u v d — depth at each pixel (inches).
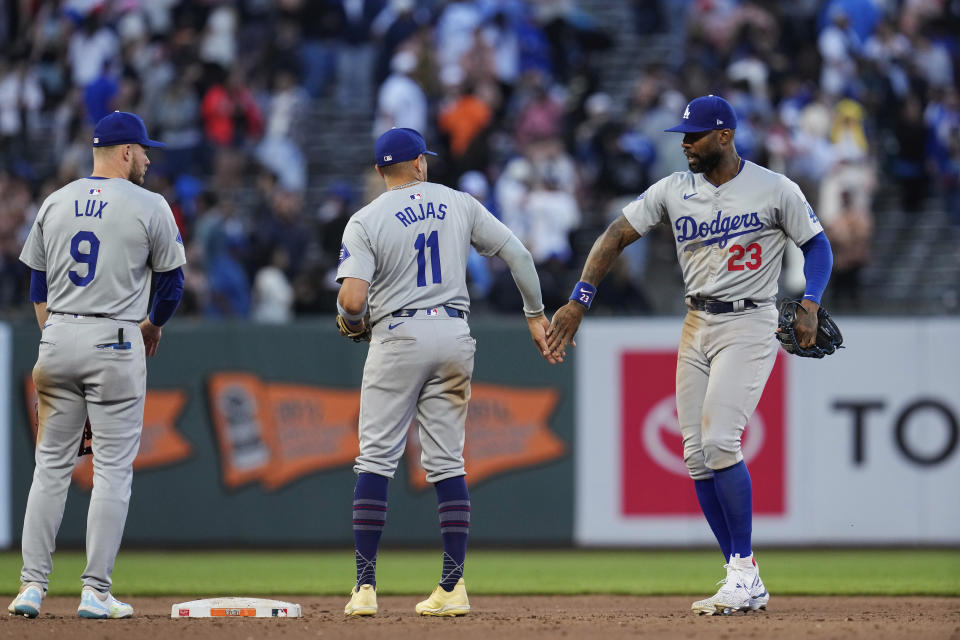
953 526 1546.5
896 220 2025.1
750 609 831.7
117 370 796.0
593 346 1558.8
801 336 813.9
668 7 2333.9
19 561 1439.5
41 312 829.8
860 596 1073.5
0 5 2317.9
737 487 824.3
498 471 1558.8
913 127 2009.1
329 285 1763.0
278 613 821.9
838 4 2066.9
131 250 800.3
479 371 1562.5
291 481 1565.0
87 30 2241.6
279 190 1911.9
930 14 2130.9
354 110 2239.2
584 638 685.9
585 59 2206.0
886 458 1547.7
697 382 853.8
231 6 2274.9
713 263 832.3
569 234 1846.7
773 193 821.2
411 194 811.4
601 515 1555.1
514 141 2043.6
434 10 2278.5
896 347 1551.4
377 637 693.9
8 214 1920.5
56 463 808.9
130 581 1240.2
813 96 1998.0
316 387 1565.0
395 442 807.7
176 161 2059.5
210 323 1576.0
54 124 2274.9
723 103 820.6
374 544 807.1
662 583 1221.7
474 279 1793.8
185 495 1568.7
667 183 850.8
